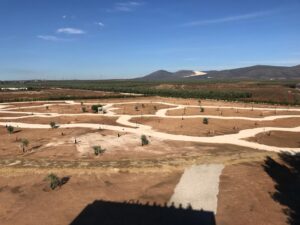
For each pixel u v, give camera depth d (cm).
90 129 4469
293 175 2588
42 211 1980
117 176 2541
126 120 5241
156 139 3812
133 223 1820
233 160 2905
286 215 1909
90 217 1897
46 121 5278
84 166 2731
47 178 2475
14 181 2469
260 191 2245
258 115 5744
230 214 1920
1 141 3800
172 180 2456
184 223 1819
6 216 1930
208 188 2297
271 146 3516
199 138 3875
